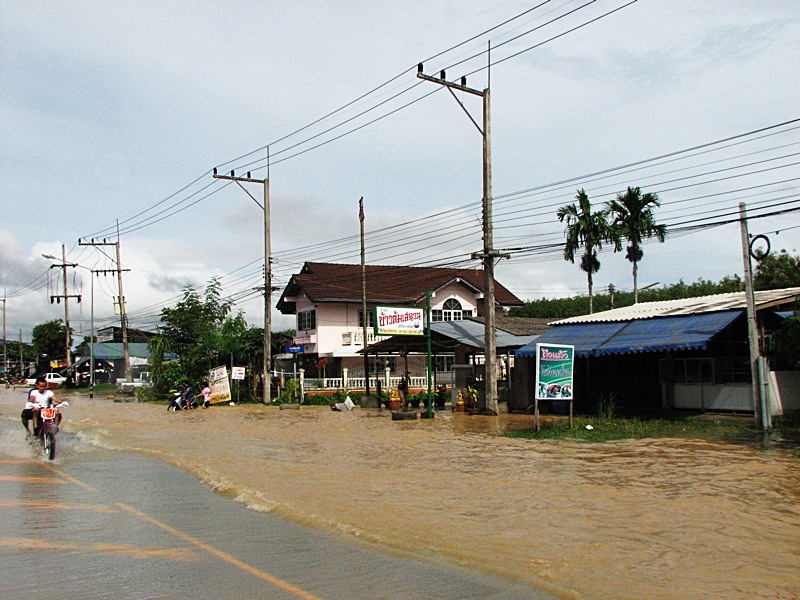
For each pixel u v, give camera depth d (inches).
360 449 647.1
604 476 465.4
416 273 2150.6
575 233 1539.1
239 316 1768.0
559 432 741.9
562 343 973.2
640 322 951.6
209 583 254.8
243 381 1717.5
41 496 432.8
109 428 941.2
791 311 899.4
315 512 367.9
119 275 2306.8
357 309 1946.4
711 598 230.4
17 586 253.1
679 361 924.6
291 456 605.6
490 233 1031.6
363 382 1739.7
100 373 3097.9
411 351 1328.7
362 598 236.8
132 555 293.3
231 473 511.5
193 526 345.4
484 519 346.0
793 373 847.1
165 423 1022.4
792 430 716.0
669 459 537.3
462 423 928.9
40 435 667.4
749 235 751.7
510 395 1122.0
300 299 2026.3
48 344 3693.4
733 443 627.8
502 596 235.9
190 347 1946.4
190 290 2017.7
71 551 300.4
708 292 2071.9
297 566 274.2
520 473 485.7
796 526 323.6
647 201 1521.9
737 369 860.6
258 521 354.9
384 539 309.9
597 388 1055.6
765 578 250.2
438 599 234.2
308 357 1979.6
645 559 273.9
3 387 3174.2
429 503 387.5
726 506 366.3
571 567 265.0
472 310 2046.0
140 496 430.3
